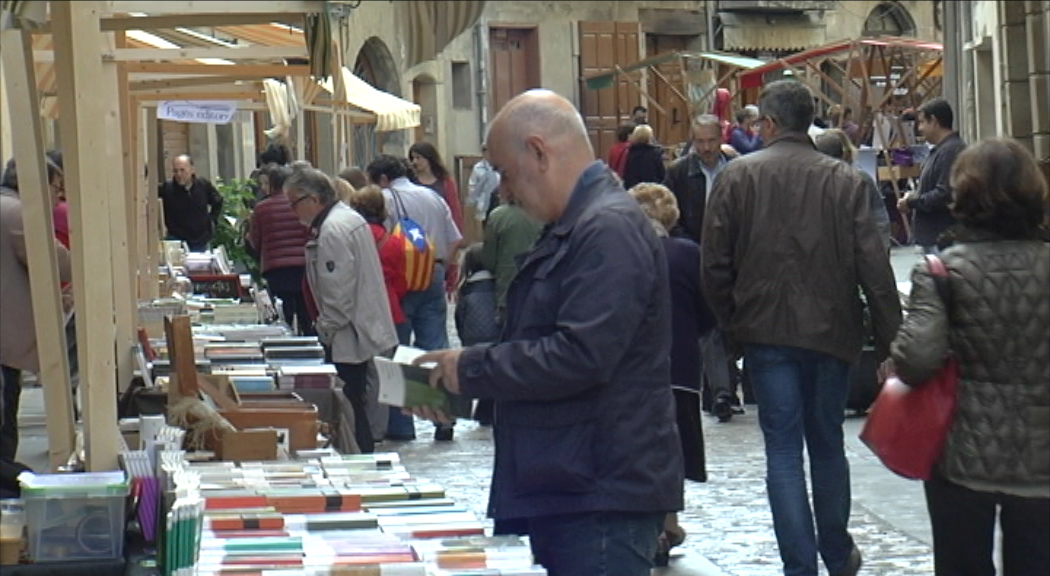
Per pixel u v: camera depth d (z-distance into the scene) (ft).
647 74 215.51
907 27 238.89
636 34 220.43
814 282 38.63
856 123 176.14
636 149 95.09
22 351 47.98
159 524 30.07
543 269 25.57
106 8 31.86
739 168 39.24
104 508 29.43
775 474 38.75
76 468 36.01
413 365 25.64
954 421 29.14
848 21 236.22
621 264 25.00
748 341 39.04
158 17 36.70
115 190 46.80
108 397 32.94
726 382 70.95
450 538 28.17
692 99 203.00
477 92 204.95
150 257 70.23
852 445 62.75
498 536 27.37
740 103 210.79
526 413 25.64
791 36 232.32
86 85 31.81
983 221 29.01
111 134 46.01
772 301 38.70
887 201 167.73
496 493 26.09
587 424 25.41
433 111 198.29
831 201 38.68
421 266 67.46
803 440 39.52
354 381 59.57
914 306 29.09
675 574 43.83
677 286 42.04
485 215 158.61
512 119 25.70
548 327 25.50
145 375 45.19
